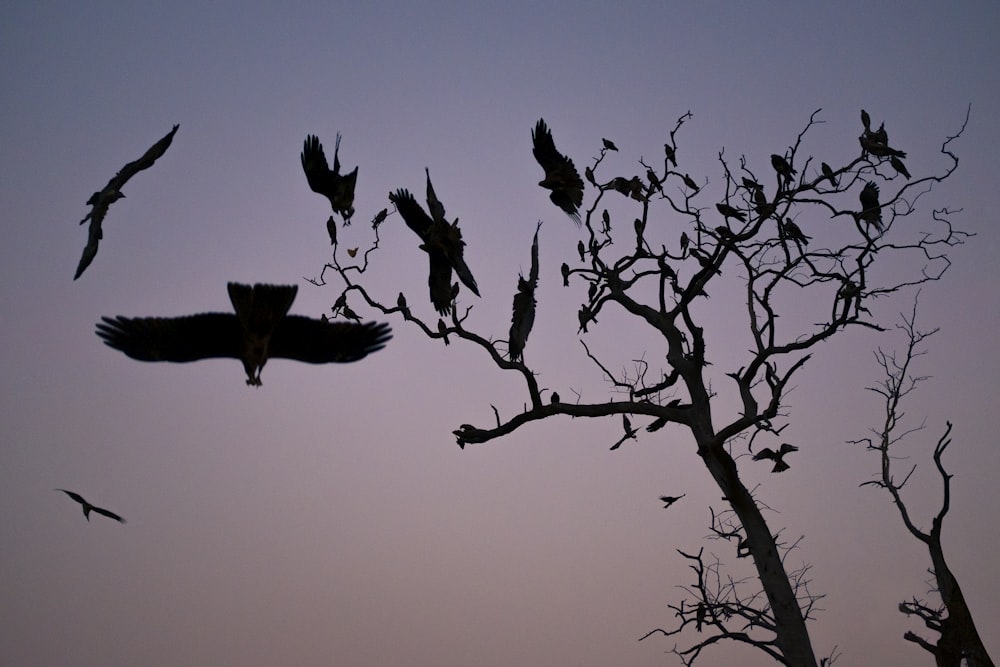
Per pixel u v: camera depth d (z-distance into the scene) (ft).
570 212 52.75
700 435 65.36
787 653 61.77
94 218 28.71
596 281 66.74
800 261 63.41
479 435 66.39
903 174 59.98
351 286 58.85
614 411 66.49
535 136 54.24
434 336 61.46
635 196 62.44
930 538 65.41
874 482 67.15
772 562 63.10
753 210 62.95
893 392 67.77
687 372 66.54
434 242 41.50
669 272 65.67
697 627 63.41
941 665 63.00
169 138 30.12
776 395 62.23
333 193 38.34
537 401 65.87
